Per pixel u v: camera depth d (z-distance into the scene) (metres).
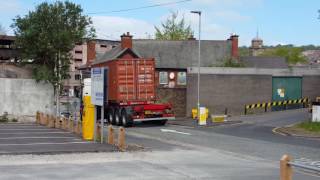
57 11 36.81
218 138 25.28
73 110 49.50
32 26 35.84
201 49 66.44
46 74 34.75
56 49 36.25
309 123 32.22
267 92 51.94
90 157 16.67
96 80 21.14
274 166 15.38
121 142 19.00
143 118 34.41
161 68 64.69
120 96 34.88
